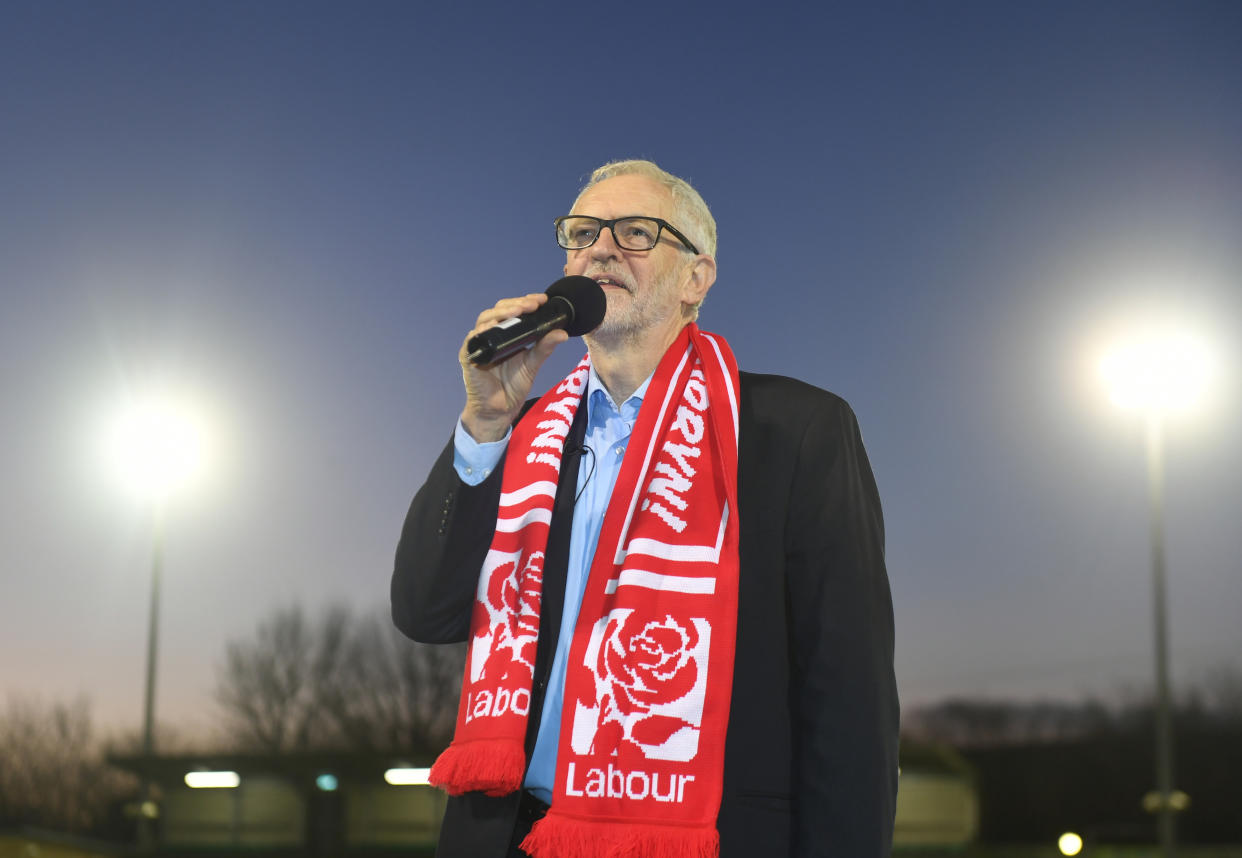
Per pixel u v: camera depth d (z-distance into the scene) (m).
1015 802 33.31
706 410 2.38
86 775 30.73
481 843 2.17
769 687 2.13
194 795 30.94
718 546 2.23
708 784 2.06
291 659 30.84
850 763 1.99
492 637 2.31
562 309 2.29
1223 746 32.78
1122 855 28.47
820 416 2.27
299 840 30.23
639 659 2.15
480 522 2.34
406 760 30.59
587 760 2.11
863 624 2.08
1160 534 16.97
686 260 2.50
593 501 2.41
